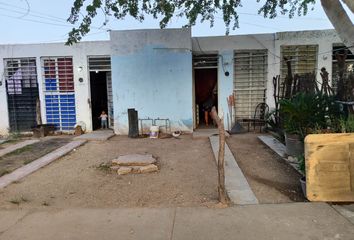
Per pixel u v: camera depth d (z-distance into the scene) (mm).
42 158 8086
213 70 12625
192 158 7754
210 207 4633
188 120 11344
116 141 10398
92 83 12578
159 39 11180
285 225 3998
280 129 9367
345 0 5047
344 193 4613
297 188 5414
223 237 3766
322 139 4652
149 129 11445
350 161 4586
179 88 11281
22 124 12703
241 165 6977
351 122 5438
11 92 12562
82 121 12375
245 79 11734
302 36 11320
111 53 11312
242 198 4953
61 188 5773
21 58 12344
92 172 6750
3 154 8656
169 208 4668
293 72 11508
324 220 4102
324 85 7891
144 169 6617
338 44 11258
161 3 8531
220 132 4727
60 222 4320
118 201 5066
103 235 3918
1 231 4102
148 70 11297
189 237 3795
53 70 12328
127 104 11461
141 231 3980
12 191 5660
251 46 11500
